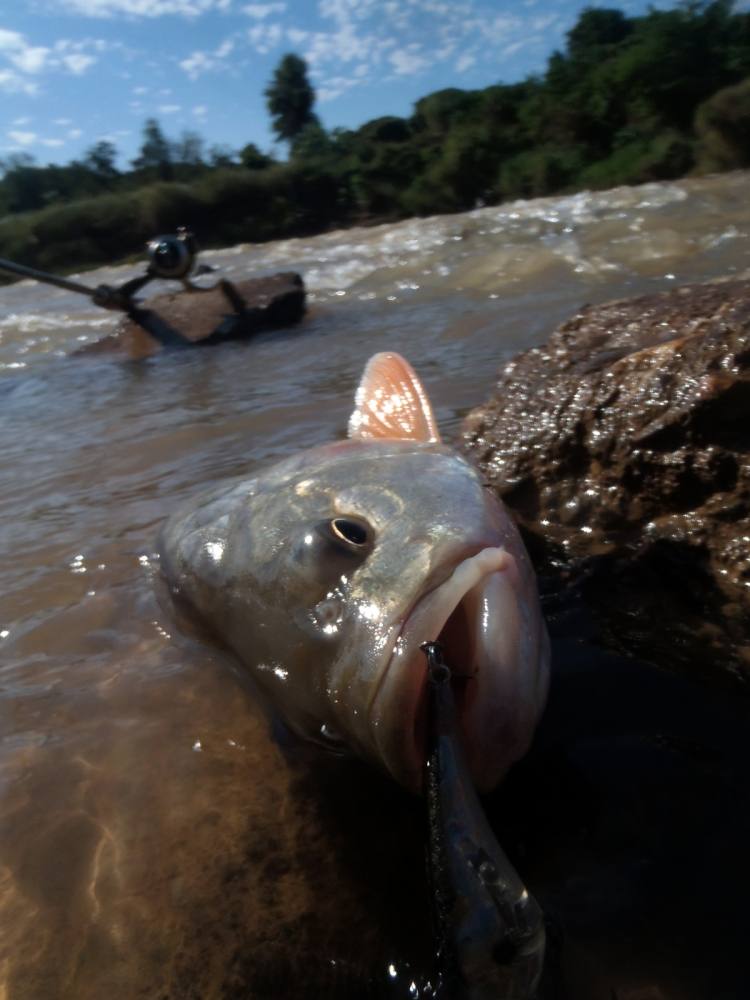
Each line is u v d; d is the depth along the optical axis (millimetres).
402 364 375
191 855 216
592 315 393
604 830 197
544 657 223
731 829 192
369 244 1864
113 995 183
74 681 299
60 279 1031
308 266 1626
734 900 176
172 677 290
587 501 329
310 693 209
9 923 204
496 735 194
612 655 256
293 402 630
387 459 263
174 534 308
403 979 174
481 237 1527
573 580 298
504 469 353
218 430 584
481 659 193
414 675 181
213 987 181
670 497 309
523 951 155
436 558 198
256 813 226
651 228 1222
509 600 201
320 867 207
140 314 1040
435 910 158
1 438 674
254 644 232
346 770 235
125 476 520
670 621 269
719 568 287
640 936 172
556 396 350
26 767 257
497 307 892
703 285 389
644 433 314
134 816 232
